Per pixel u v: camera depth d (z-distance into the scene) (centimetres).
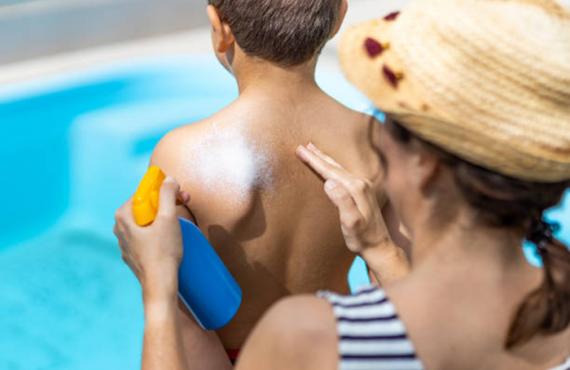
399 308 91
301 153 140
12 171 430
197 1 571
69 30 526
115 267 396
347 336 89
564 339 100
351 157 146
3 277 390
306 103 144
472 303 93
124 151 431
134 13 549
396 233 152
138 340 354
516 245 94
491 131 86
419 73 89
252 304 149
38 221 432
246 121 141
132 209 128
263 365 95
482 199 89
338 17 142
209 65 500
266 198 141
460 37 88
